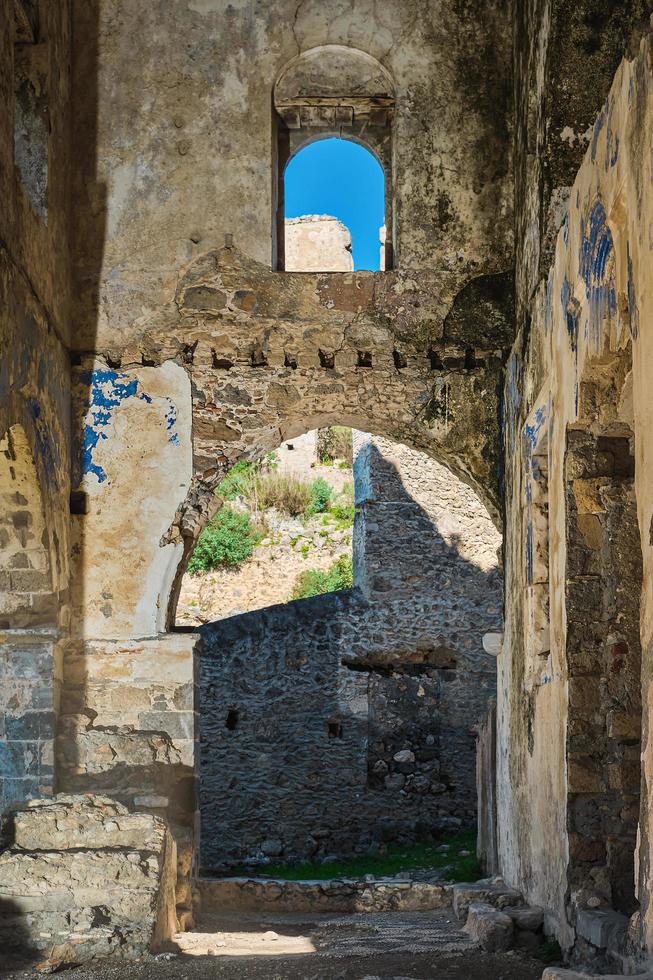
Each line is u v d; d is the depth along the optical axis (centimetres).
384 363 1068
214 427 1060
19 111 979
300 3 1099
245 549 1939
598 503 723
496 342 1068
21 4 934
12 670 988
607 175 602
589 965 632
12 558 974
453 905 998
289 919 996
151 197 1080
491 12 1099
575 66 852
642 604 520
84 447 1052
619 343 596
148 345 1066
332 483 2136
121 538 1044
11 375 838
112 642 1029
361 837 1409
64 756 1002
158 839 762
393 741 1441
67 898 712
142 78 1092
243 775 1406
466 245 1078
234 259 1076
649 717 503
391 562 1466
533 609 859
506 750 1002
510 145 1087
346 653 1445
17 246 855
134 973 667
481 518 1485
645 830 509
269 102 1090
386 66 1093
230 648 1427
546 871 788
